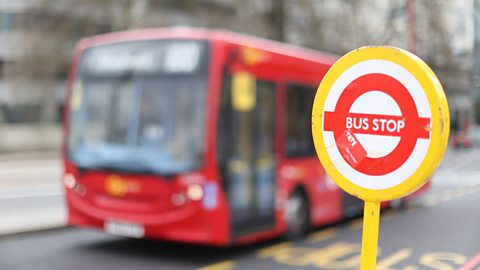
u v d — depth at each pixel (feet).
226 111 25.64
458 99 44.70
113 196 26.35
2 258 26.32
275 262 26.05
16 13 146.10
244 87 26.63
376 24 89.92
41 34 114.42
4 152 120.16
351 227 36.81
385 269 24.95
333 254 27.96
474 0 69.21
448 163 30.32
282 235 30.63
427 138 8.74
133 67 26.96
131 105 26.63
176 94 25.68
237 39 26.99
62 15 111.75
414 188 8.91
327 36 96.27
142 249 28.63
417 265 25.71
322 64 34.58
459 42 70.28
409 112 8.89
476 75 64.80
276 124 29.32
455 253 28.32
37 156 114.62
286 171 29.99
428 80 8.73
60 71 122.42
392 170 9.05
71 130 28.22
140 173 25.64
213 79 25.17
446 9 73.05
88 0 108.88
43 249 28.40
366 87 9.27
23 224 32.73
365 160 9.26
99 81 27.81
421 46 74.79
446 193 39.47
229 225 25.39
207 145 24.77
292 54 31.35
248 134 27.09
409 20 77.77
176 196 25.02
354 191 9.39
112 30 111.45
